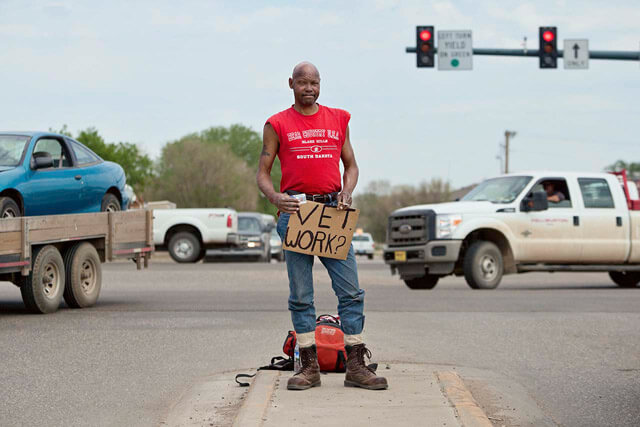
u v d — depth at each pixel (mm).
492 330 9812
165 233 29000
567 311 11898
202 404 5879
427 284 17797
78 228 12047
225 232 28938
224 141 98188
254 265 26203
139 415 5645
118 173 14258
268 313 11633
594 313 11609
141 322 10508
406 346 8547
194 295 15102
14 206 11312
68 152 13047
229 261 31891
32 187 11727
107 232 12875
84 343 8727
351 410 5160
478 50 25516
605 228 17484
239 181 88125
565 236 17203
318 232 5762
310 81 5723
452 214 16516
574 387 6582
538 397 6223
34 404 5957
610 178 17812
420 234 16719
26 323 10344
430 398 5480
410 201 127062
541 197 16875
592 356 8023
